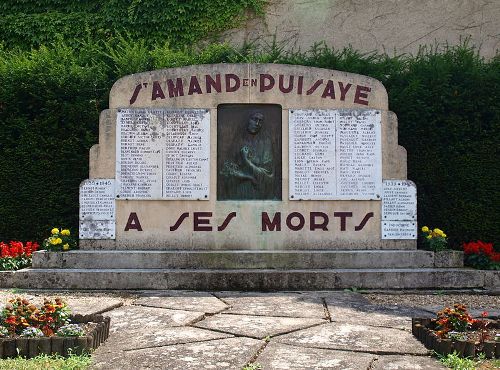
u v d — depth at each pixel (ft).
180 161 35.14
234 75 35.63
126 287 31.71
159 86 35.40
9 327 18.49
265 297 28.35
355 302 26.94
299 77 35.73
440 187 39.86
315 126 35.58
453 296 30.58
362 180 35.47
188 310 24.70
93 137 39.32
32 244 38.04
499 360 17.48
